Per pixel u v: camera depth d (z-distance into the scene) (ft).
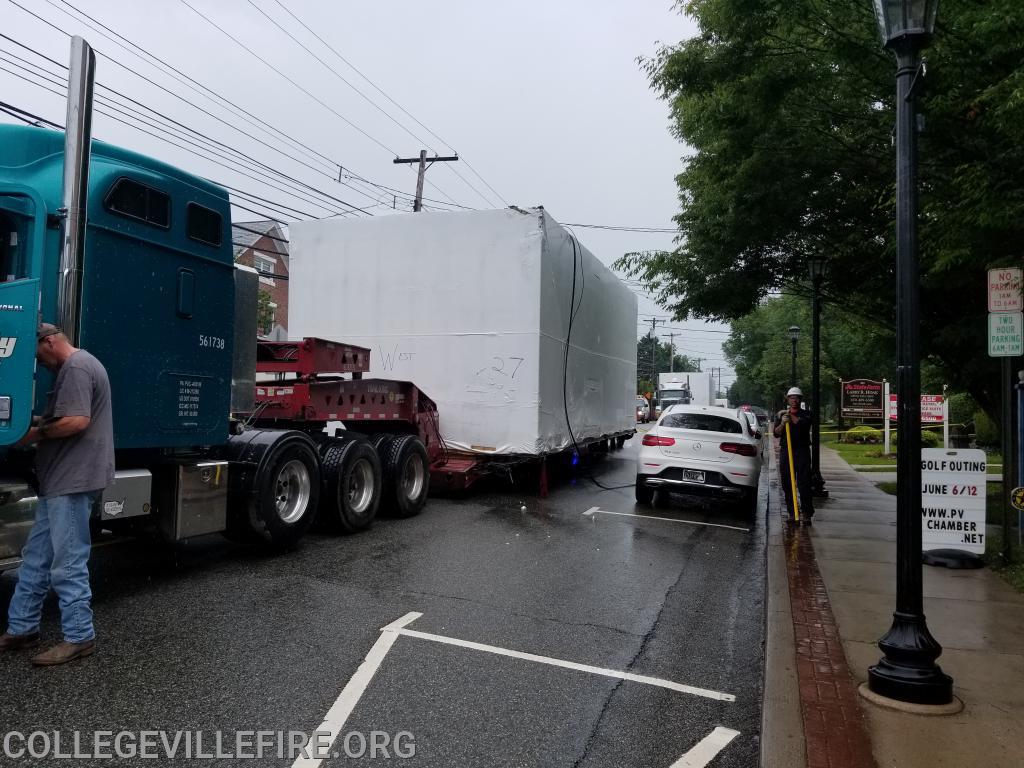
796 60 28.02
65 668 14.56
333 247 40.29
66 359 14.65
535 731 12.79
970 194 21.16
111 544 25.48
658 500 40.93
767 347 170.81
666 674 15.74
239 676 14.46
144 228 19.04
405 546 26.50
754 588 23.41
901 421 14.14
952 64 21.93
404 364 38.96
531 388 37.22
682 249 41.29
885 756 11.58
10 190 16.01
